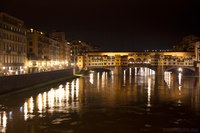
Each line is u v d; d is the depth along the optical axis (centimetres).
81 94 13312
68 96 12431
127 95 13200
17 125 7250
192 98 12300
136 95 13225
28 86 14138
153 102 11062
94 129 6938
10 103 10062
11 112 8712
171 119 8031
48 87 15550
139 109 9506
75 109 9350
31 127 7081
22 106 9656
